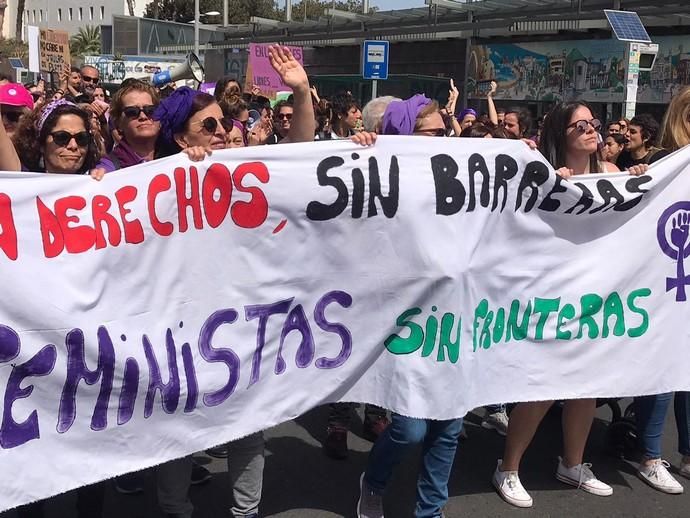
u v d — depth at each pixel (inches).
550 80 638.5
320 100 286.2
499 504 141.6
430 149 123.2
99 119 196.2
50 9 2933.1
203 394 113.6
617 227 138.7
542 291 134.6
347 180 119.0
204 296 113.0
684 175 142.0
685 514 140.7
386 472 126.3
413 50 805.9
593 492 146.5
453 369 122.9
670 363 145.6
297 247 118.3
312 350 121.2
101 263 104.8
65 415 103.3
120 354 106.0
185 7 2372.0
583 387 139.9
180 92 122.4
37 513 113.8
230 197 113.4
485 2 606.5
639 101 570.9
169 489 115.9
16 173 100.0
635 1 495.2
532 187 130.7
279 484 147.2
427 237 121.7
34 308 99.9
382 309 122.4
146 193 107.9
